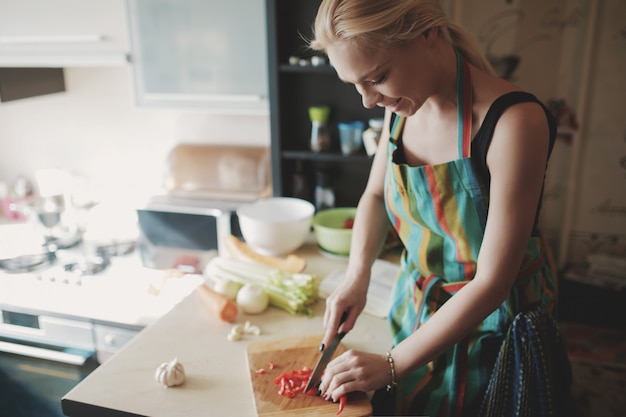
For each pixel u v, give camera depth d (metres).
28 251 2.07
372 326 1.23
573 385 1.73
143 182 2.35
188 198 2.11
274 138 1.76
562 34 1.75
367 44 0.82
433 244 1.09
